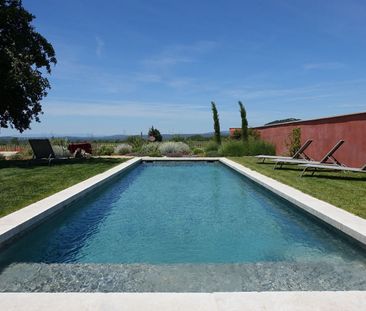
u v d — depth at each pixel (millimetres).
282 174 10414
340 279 3592
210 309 2697
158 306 2738
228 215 6836
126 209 7418
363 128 10203
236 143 19750
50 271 3807
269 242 5160
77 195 7094
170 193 9258
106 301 2812
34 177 9422
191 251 4832
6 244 4398
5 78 12969
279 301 2809
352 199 6406
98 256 4684
